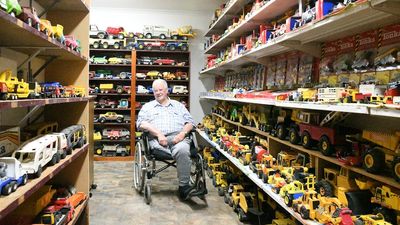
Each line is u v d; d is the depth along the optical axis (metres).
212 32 6.58
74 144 2.77
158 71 6.86
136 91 6.55
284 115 3.30
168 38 6.78
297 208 2.19
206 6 6.84
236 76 5.81
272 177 2.81
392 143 1.87
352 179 2.24
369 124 2.58
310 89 2.38
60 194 2.91
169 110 4.37
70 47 2.59
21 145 1.97
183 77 6.80
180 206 3.79
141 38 6.66
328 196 2.27
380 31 2.26
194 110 7.26
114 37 6.55
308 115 2.72
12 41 2.16
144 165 3.89
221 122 5.67
